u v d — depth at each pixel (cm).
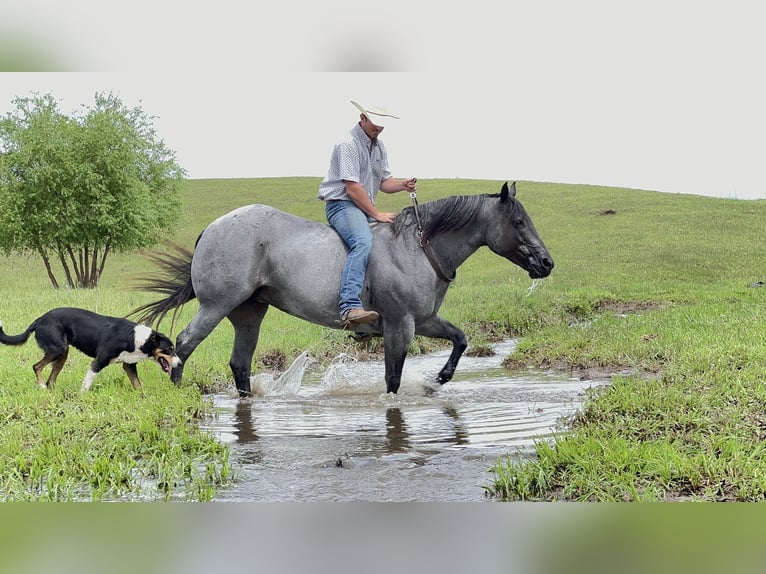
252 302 941
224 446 673
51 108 3681
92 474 576
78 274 3662
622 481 523
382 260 895
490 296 2020
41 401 819
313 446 689
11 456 623
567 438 627
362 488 552
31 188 3472
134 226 3641
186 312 1688
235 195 5081
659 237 3584
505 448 670
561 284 2427
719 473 530
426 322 953
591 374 1067
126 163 3653
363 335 945
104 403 804
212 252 900
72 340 898
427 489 549
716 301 1877
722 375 833
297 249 895
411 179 930
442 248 915
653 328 1328
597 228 3888
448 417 815
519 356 1210
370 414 838
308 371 1192
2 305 1839
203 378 1011
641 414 719
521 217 901
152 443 672
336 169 897
